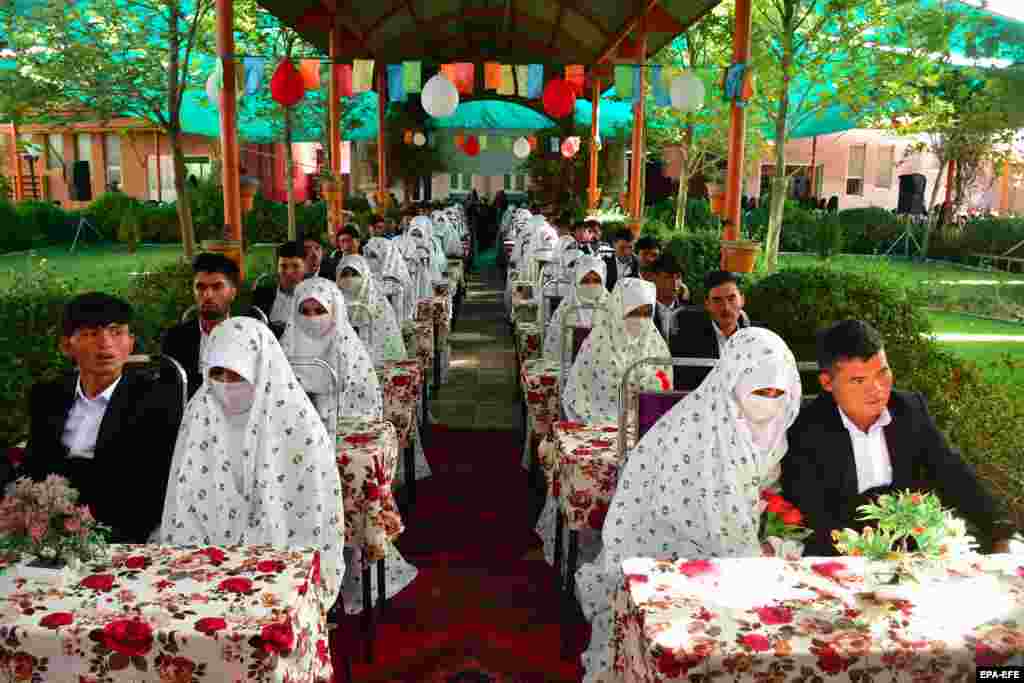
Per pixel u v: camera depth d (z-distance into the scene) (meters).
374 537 3.62
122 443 3.24
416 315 8.45
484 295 16.36
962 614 2.03
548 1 15.12
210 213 23.12
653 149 20.91
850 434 2.94
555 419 5.58
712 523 2.76
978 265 19.45
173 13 10.30
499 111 26.62
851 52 11.13
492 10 17.66
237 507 2.94
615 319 4.73
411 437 5.46
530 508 5.54
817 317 6.43
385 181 20.39
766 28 11.81
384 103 20.30
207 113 15.35
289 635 2.01
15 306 4.82
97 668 2.00
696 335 4.66
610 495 3.73
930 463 2.94
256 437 2.94
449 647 3.77
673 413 3.01
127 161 28.48
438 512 5.45
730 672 1.84
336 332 4.39
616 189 24.02
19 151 26.08
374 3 14.25
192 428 2.94
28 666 2.00
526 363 6.02
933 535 2.26
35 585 2.19
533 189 25.52
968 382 5.45
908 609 2.05
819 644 1.88
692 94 9.25
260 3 10.88
